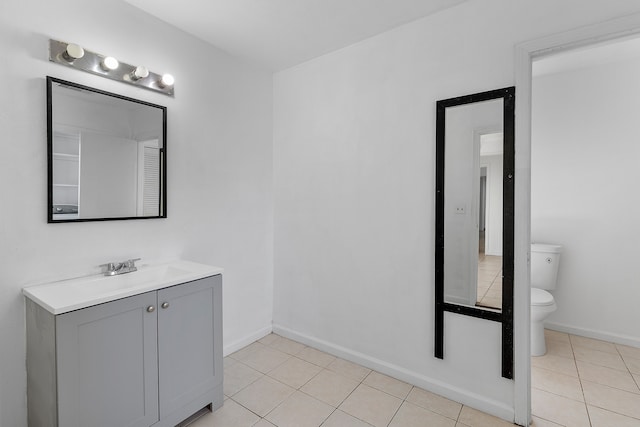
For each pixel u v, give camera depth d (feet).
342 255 7.95
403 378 6.92
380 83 7.17
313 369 7.43
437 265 6.35
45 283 5.03
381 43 7.12
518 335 5.49
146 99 6.35
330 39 7.39
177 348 5.31
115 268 5.76
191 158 7.22
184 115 7.05
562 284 9.36
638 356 7.93
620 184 8.53
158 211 6.54
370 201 7.41
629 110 8.38
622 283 8.56
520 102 5.40
